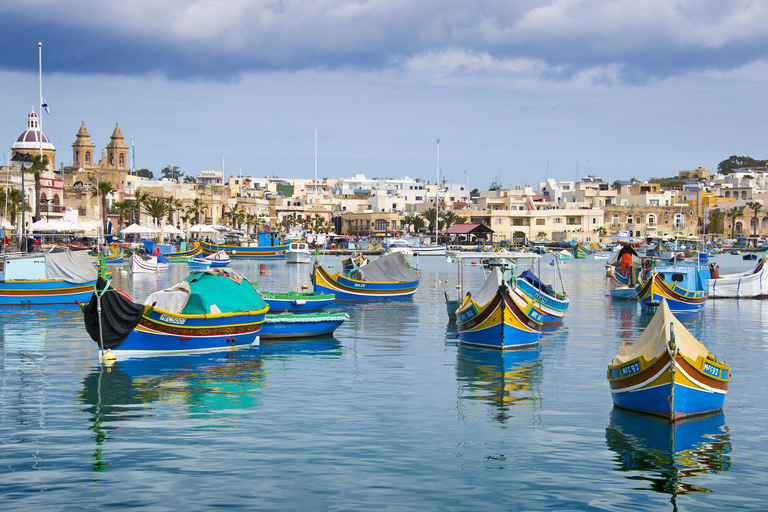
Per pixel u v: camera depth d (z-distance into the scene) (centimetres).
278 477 1617
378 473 1645
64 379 2552
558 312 4172
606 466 1691
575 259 14288
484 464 1700
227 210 17062
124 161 15600
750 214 19488
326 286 5347
